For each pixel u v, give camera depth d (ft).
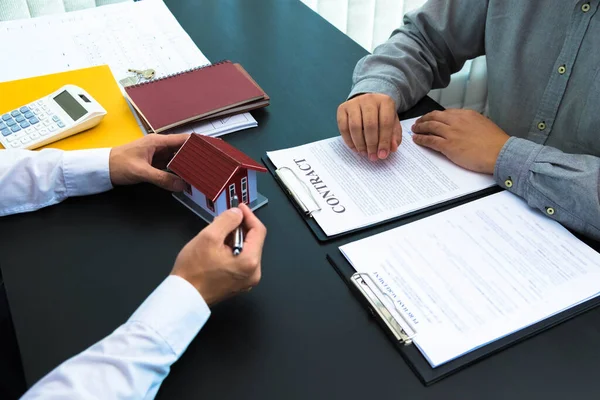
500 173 2.45
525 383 1.69
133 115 2.87
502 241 2.17
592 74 2.75
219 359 1.75
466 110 2.85
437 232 2.19
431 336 1.78
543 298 1.93
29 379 1.70
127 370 1.59
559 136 3.05
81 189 2.41
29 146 2.58
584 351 1.79
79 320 1.89
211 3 4.09
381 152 2.62
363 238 2.20
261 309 1.92
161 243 2.19
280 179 2.47
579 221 2.22
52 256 2.13
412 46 3.35
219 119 2.87
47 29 3.66
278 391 1.67
